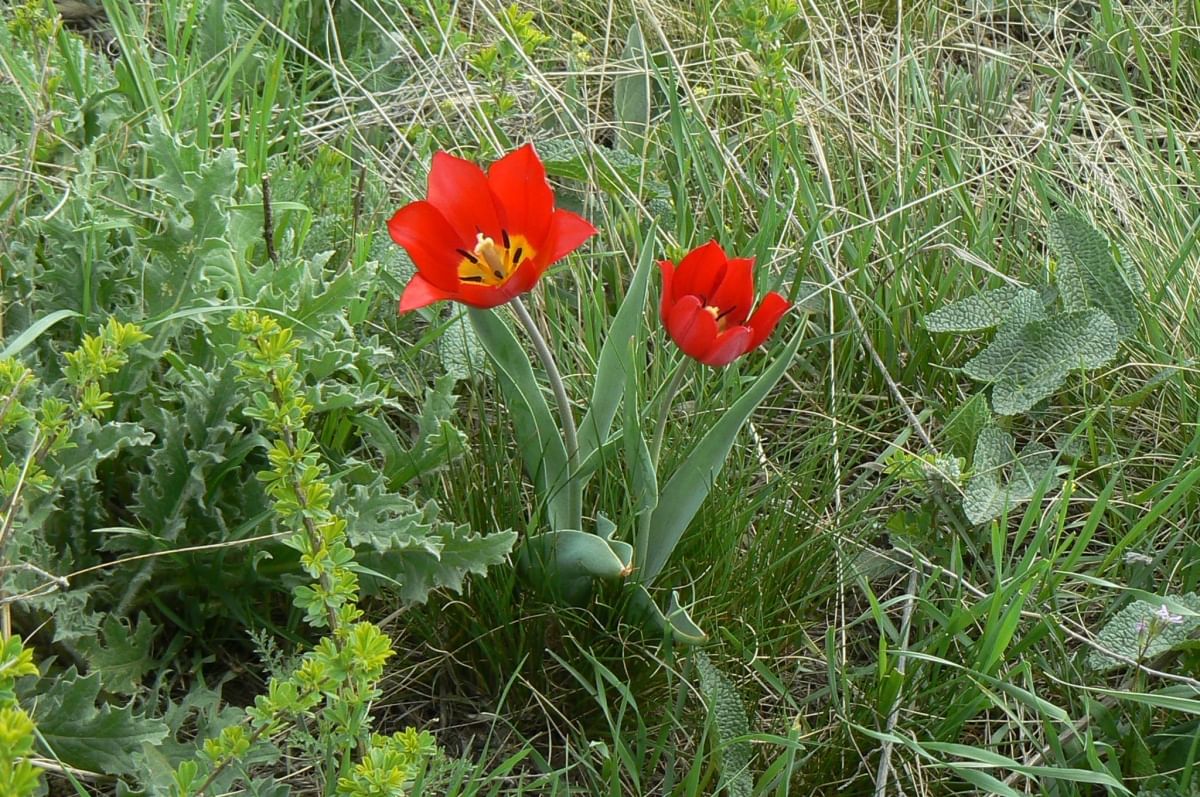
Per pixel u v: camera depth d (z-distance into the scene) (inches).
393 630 46.3
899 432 52.9
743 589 46.1
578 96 60.2
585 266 53.7
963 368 52.2
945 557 49.0
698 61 61.7
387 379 49.7
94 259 46.0
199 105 53.2
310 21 61.1
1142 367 52.7
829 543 47.3
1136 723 44.7
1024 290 52.7
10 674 34.9
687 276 42.3
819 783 44.2
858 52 63.4
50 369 45.0
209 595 44.8
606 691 45.3
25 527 41.4
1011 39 65.3
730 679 45.2
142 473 44.6
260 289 47.1
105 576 43.8
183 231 45.5
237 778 41.3
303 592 38.8
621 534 45.6
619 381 44.9
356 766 37.8
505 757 44.9
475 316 43.6
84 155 49.1
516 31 55.8
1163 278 54.9
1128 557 47.6
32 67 52.9
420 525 43.7
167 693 43.8
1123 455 51.4
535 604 45.3
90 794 42.4
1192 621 44.9
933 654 45.3
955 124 61.7
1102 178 58.0
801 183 55.8
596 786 43.3
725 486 47.4
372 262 49.1
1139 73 65.4
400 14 62.1
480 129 56.6
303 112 55.9
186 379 45.2
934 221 57.0
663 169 58.4
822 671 46.8
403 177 55.5
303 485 38.7
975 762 44.4
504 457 47.0
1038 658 46.1
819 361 53.9
